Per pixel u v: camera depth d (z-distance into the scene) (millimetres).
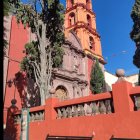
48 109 12195
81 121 10375
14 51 26625
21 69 22578
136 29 23188
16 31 27594
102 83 34406
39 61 21156
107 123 9398
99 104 10102
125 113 8945
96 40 42781
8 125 14492
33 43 21969
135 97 9172
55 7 20594
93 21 44500
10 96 24469
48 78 20188
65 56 33625
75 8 43062
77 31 40344
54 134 11359
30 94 26375
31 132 12695
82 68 36188
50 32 21453
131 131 8602
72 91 32656
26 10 20562
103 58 42344
